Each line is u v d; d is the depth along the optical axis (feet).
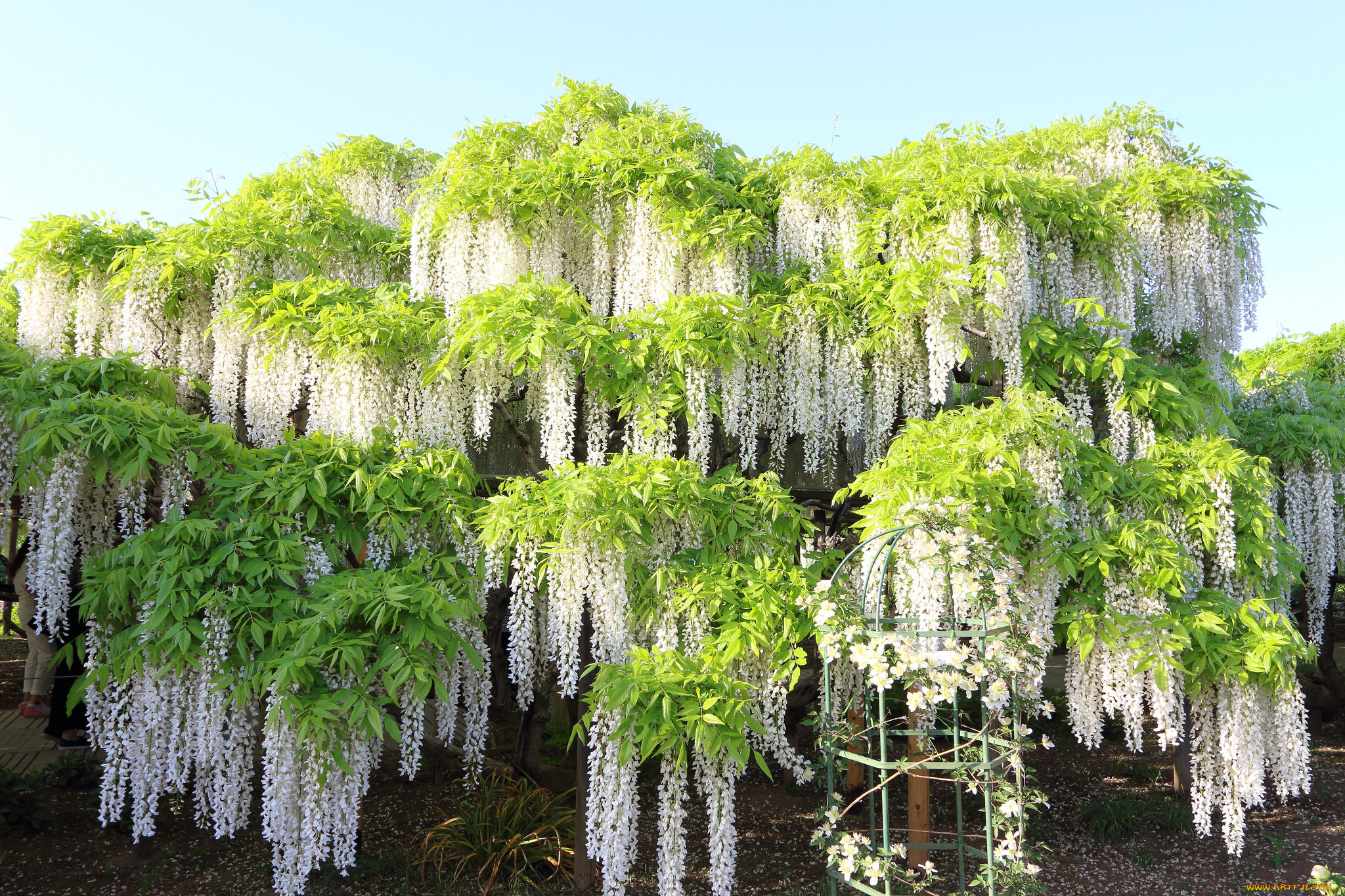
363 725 13.62
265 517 14.37
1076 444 16.61
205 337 18.61
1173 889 16.72
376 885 16.35
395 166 27.45
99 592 13.62
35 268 19.16
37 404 14.65
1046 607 15.55
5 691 33.65
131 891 16.25
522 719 21.29
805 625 14.51
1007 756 13.44
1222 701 16.26
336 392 17.47
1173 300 20.76
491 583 15.25
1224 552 16.56
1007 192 17.35
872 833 14.25
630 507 14.44
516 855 16.85
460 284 18.76
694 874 17.31
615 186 18.97
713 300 17.13
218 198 20.65
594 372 17.25
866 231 19.29
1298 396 26.32
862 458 21.62
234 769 14.06
